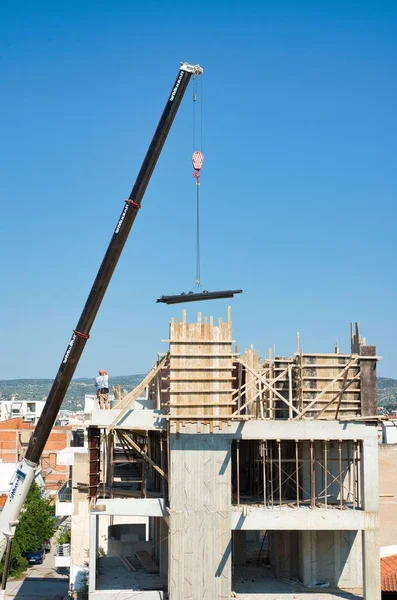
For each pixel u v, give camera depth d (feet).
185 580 124.06
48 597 207.31
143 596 126.82
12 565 248.93
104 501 129.39
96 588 134.92
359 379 129.39
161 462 136.56
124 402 135.95
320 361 130.62
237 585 134.72
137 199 126.93
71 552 189.78
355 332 132.26
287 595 127.54
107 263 128.16
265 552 165.78
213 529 125.29
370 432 127.75
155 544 157.99
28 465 134.00
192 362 127.34
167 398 136.46
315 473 136.67
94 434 132.46
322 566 134.82
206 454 126.41
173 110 125.70
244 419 126.31
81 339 130.31
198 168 132.87
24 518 264.52
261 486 145.18
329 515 125.80
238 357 129.29
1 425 444.14
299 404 130.11
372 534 125.70
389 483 160.15
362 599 125.49
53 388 131.95
